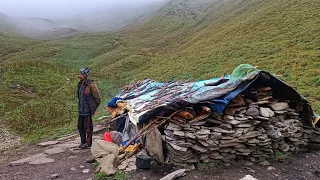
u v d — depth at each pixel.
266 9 51.06
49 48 82.38
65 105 22.41
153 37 96.06
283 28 38.03
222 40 44.38
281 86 8.52
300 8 42.97
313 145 9.24
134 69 49.34
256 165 7.89
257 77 7.97
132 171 7.30
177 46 69.19
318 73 20.52
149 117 7.98
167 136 7.61
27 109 20.31
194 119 7.48
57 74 34.66
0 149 12.45
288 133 8.52
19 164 8.88
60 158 9.22
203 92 7.68
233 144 7.66
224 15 77.88
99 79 36.09
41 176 7.68
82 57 73.88
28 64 34.91
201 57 37.31
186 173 7.15
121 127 10.58
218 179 6.94
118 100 11.32
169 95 9.34
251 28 43.84
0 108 21.00
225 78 9.45
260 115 7.89
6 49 87.88
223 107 7.45
